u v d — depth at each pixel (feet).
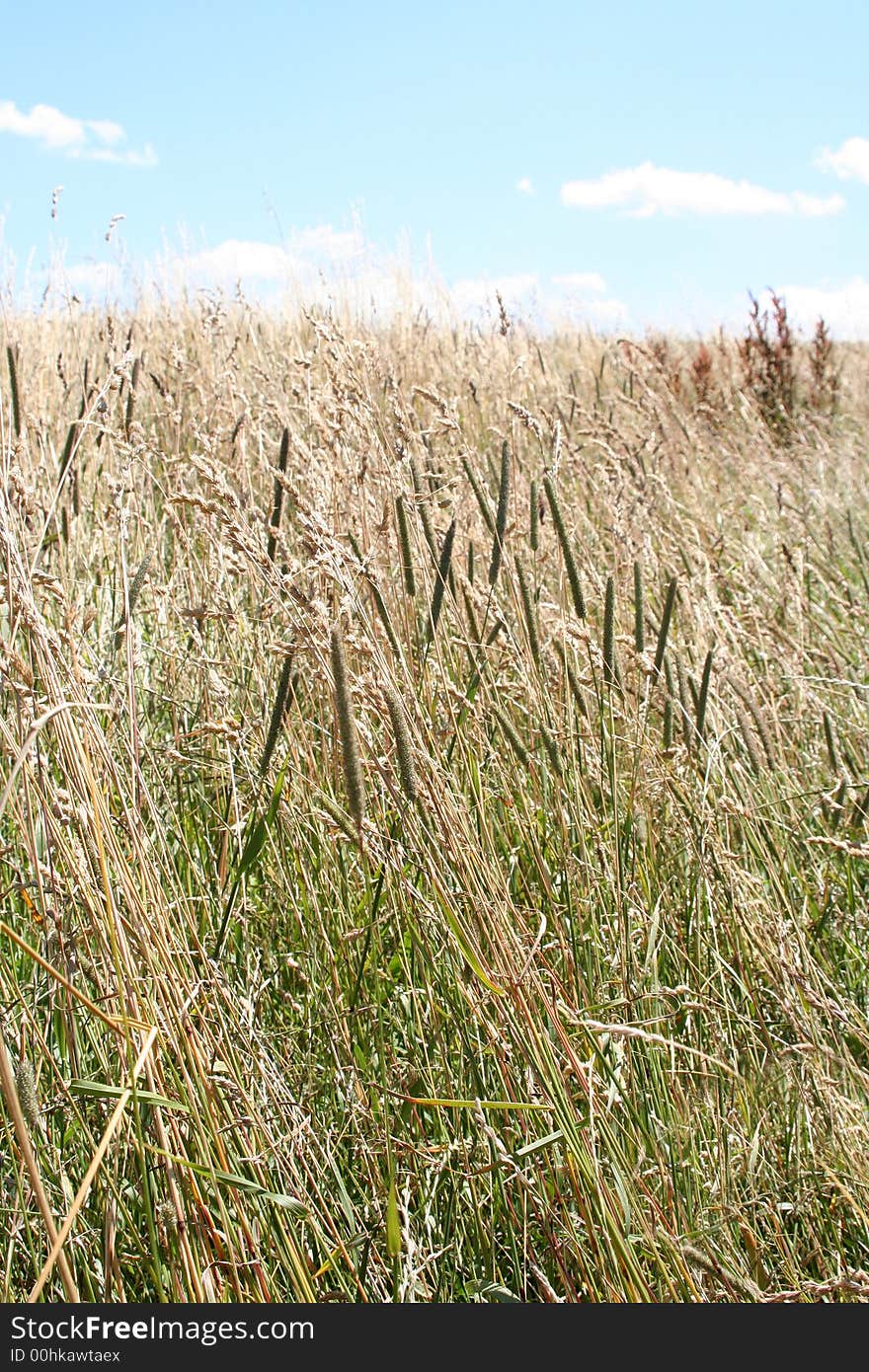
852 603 16.17
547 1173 7.04
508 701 10.57
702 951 9.00
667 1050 7.80
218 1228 6.20
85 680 6.38
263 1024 7.76
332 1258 6.23
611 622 9.11
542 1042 6.40
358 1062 7.86
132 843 6.34
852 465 24.76
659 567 14.32
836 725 12.48
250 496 9.93
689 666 11.44
